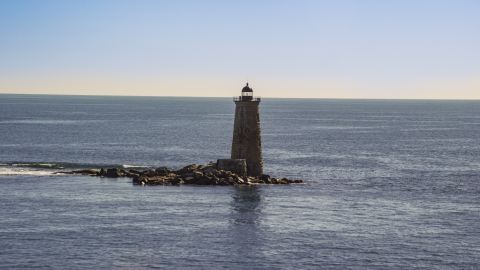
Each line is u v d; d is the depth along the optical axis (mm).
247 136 92438
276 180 92188
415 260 56750
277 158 126062
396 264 55719
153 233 63312
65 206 73625
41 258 55469
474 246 60844
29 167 106875
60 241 60156
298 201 79062
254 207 75000
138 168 110062
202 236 62719
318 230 65562
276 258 56750
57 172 97812
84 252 57250
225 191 83938
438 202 80375
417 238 63156
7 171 100500
